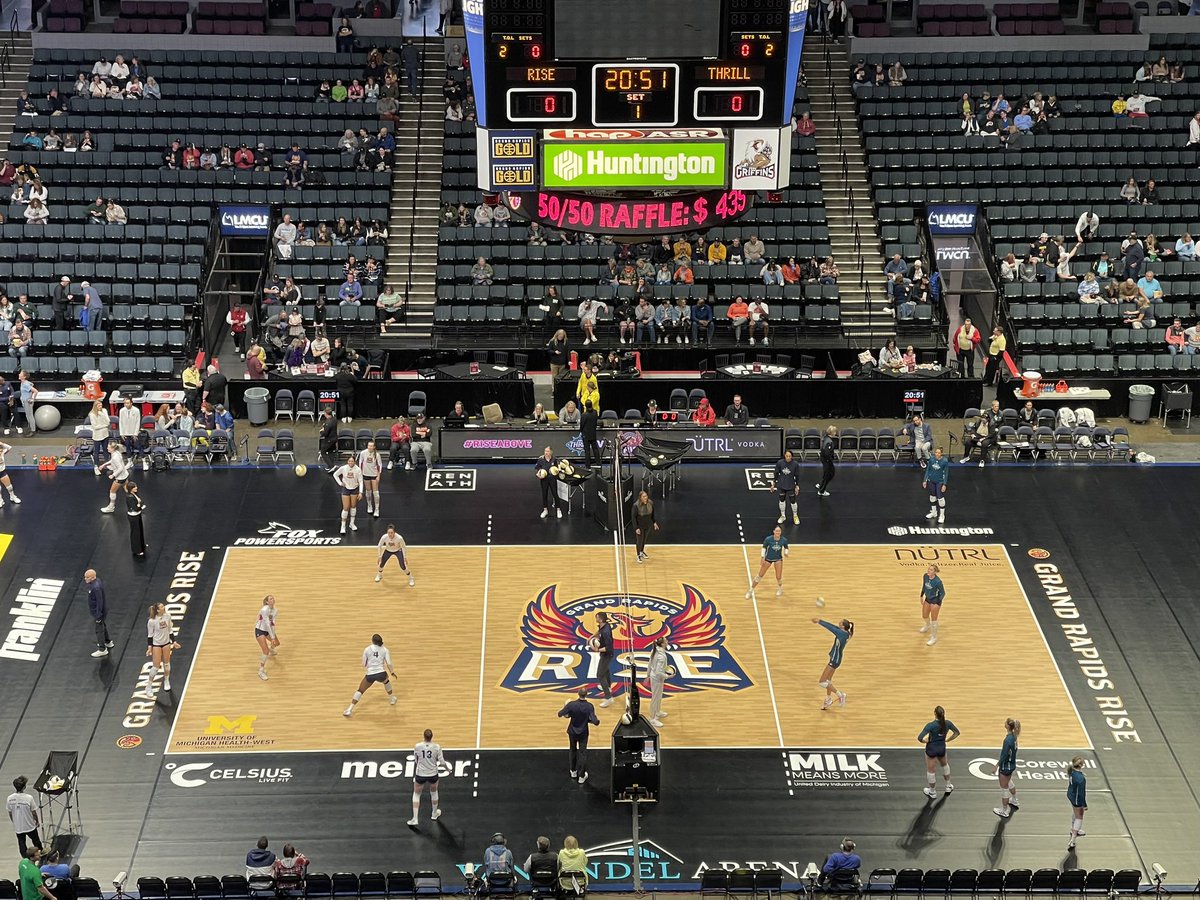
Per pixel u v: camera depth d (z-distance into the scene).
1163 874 27.03
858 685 32.75
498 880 26.48
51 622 34.50
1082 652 33.91
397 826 28.78
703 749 30.84
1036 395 44.28
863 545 37.91
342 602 35.47
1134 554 37.44
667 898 27.03
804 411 44.81
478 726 31.47
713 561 37.22
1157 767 30.48
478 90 29.11
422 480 40.84
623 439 41.25
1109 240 49.50
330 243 48.78
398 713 31.81
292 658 33.44
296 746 30.81
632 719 29.17
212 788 29.67
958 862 28.03
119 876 27.09
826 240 49.47
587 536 38.28
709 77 29.06
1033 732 31.39
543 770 30.27
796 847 28.34
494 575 36.59
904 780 30.06
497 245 48.66
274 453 41.47
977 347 48.50
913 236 49.97
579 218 29.84
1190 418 45.00
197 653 33.56
